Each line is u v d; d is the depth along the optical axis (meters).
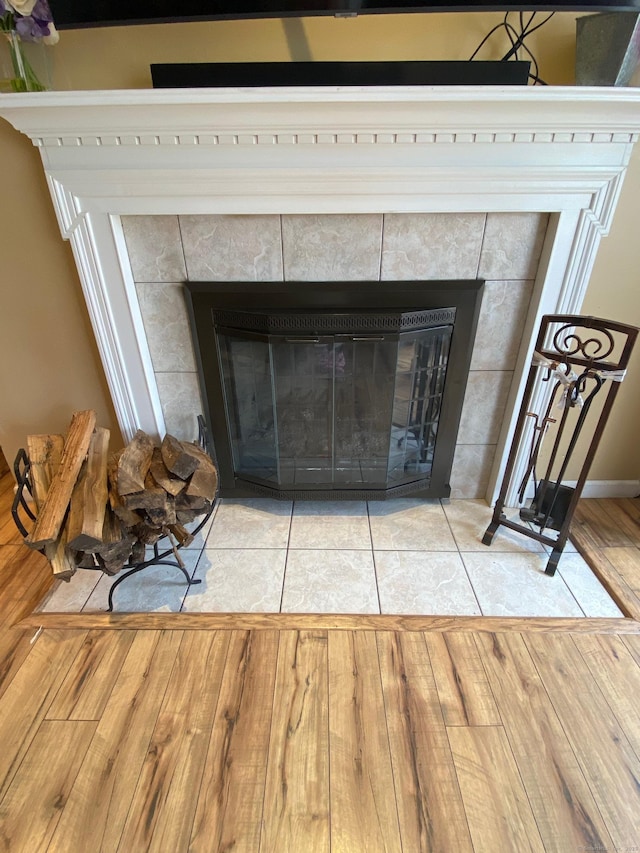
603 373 1.34
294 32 1.33
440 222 1.45
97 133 1.29
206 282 1.54
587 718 1.21
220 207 1.40
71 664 1.34
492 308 1.59
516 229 1.46
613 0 1.10
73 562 1.29
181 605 1.51
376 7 1.11
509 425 1.76
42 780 1.09
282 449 1.79
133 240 1.49
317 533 1.79
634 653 1.36
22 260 1.53
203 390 1.73
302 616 1.46
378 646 1.37
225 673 1.31
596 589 1.56
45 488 1.38
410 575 1.61
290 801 1.05
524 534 1.66
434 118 1.25
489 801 1.05
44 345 1.68
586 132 1.28
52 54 1.35
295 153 1.32
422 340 1.59
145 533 1.41
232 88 1.18
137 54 1.35
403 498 1.98
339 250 1.49
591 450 1.44
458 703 1.23
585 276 1.49
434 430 1.80
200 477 1.42
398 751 1.14
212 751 1.14
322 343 1.55
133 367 1.66
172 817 1.03
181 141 1.30
